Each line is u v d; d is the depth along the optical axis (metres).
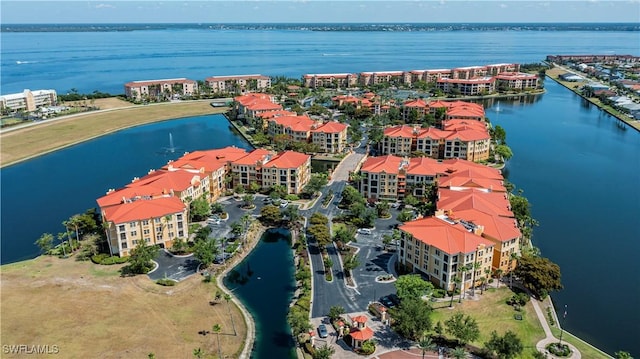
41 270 193.62
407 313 152.88
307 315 164.62
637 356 150.38
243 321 163.12
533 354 144.12
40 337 151.25
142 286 182.00
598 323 167.12
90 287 180.75
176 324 159.88
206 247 196.25
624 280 195.38
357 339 147.12
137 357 143.00
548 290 174.62
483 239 181.12
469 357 144.38
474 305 170.00
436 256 178.38
